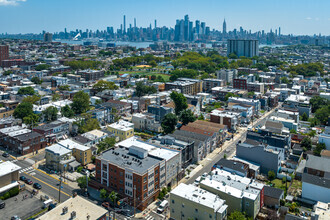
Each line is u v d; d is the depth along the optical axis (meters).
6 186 125.31
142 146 149.50
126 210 112.62
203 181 119.81
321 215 102.25
